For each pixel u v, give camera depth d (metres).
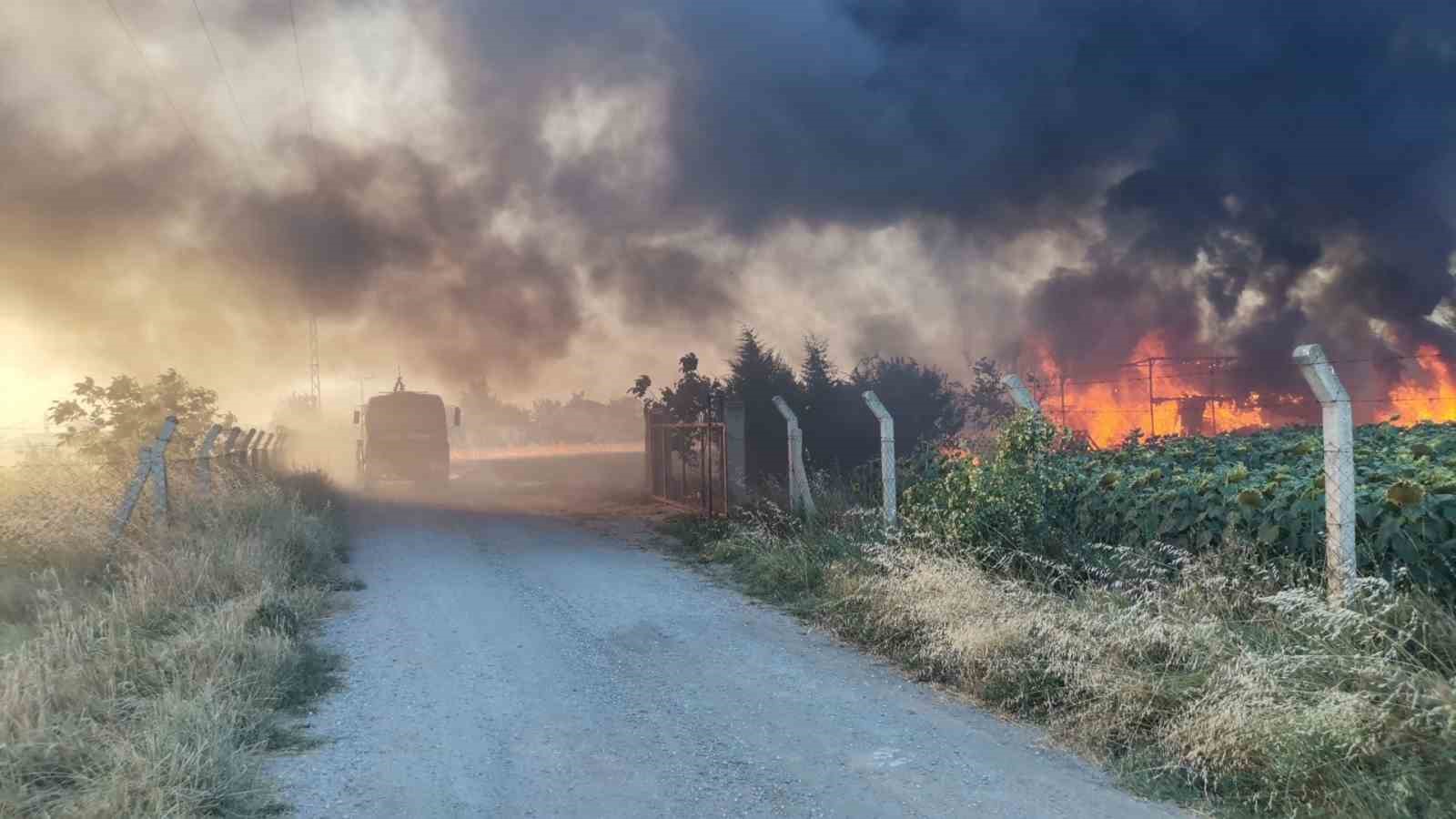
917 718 5.75
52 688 5.31
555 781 4.80
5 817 4.01
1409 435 10.66
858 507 11.05
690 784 4.76
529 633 8.03
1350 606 5.30
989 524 8.50
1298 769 4.29
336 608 9.08
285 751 5.15
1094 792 4.59
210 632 6.68
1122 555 7.33
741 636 7.90
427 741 5.38
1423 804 3.96
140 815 4.02
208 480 12.55
